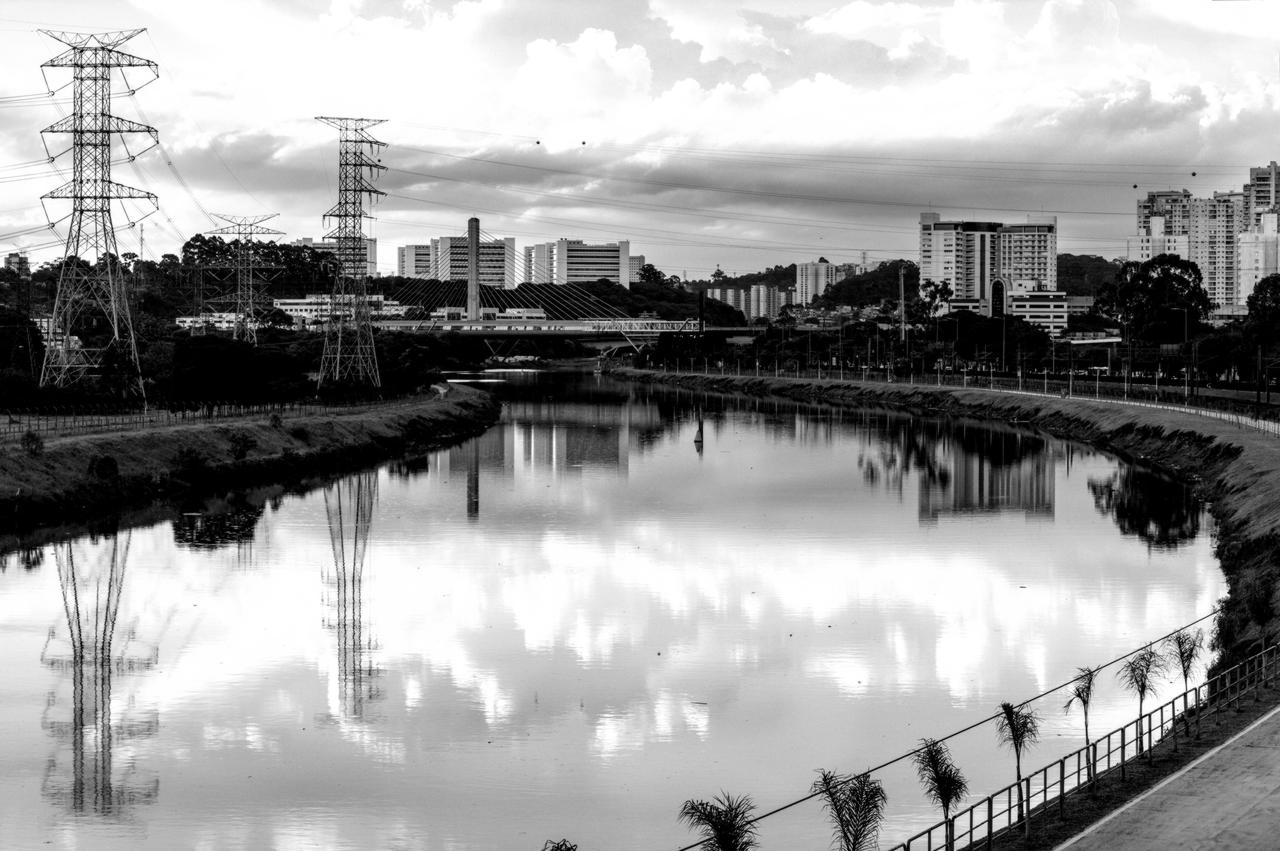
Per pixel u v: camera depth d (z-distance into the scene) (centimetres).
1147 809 4409
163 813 5534
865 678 7269
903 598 9106
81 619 8588
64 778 5931
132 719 6694
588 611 8838
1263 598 7300
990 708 6712
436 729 6538
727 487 14912
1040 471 15888
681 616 8688
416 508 13188
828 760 6041
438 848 5178
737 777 5869
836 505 13438
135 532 11469
